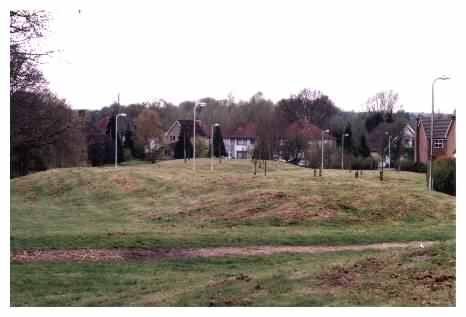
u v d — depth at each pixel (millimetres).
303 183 36469
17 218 31609
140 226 27906
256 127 86562
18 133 28062
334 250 22031
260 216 28812
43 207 38438
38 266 18797
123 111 104250
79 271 18266
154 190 40406
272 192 32562
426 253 15641
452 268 13938
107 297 14906
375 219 28531
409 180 47156
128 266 19047
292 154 81938
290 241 23547
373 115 100938
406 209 29766
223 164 65250
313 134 83750
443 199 32531
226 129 107812
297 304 12633
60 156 64812
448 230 26203
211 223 28391
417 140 76188
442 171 40812
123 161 83188
